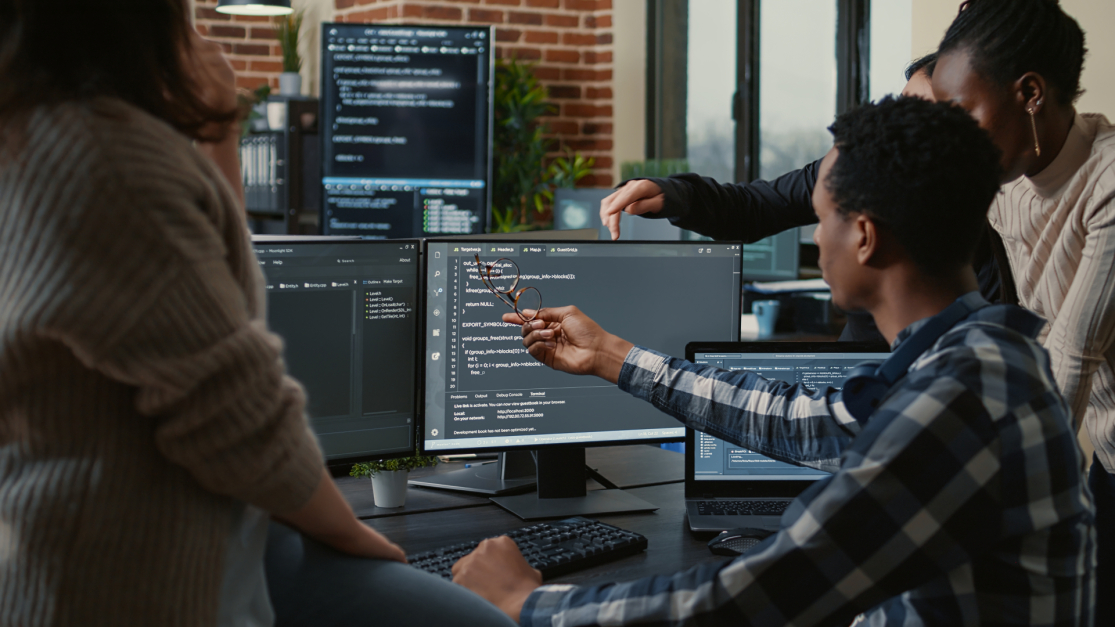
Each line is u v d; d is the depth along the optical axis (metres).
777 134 4.28
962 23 1.39
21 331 0.63
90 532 0.66
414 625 0.87
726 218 1.85
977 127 0.86
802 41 4.10
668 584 0.87
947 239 0.86
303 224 4.64
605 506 1.51
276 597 0.89
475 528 1.41
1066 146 1.40
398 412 1.50
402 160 4.05
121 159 0.64
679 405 1.29
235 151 1.12
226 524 0.74
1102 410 1.50
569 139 4.90
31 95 0.65
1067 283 1.45
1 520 0.68
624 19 4.86
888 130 0.86
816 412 1.19
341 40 3.96
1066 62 1.35
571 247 1.53
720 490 1.51
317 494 0.83
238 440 0.68
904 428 0.79
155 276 0.64
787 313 3.91
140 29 0.69
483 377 1.52
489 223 4.14
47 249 0.63
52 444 0.67
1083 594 0.87
